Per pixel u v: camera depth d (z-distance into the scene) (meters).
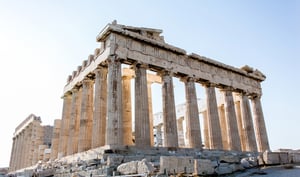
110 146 22.89
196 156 25.78
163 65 30.81
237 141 35.50
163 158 14.34
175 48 32.25
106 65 29.12
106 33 27.75
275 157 19.89
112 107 25.06
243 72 40.56
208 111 34.97
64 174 21.53
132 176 13.40
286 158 20.69
